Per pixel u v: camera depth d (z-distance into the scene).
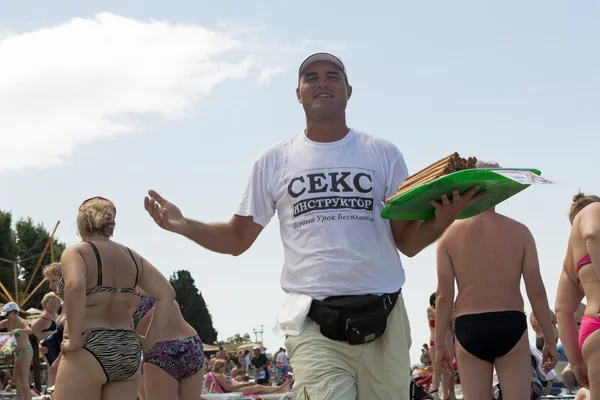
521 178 3.66
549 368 6.09
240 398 10.75
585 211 4.91
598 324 4.82
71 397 5.31
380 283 4.20
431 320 10.34
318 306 4.14
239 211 4.56
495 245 5.84
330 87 4.34
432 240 4.15
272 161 4.47
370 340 4.11
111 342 5.41
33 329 11.91
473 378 5.85
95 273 5.54
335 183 4.27
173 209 4.50
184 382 6.82
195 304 106.44
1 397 14.36
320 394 4.08
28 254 71.12
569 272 5.38
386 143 4.41
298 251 4.27
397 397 4.20
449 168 3.82
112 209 5.81
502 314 5.76
